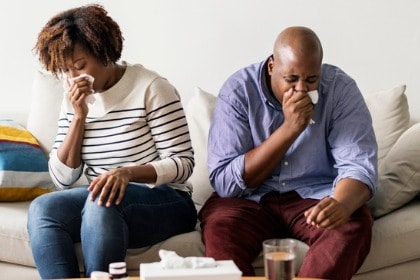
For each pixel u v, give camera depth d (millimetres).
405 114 2873
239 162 2449
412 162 2539
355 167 2371
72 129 2523
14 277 2562
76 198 2424
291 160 2516
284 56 2328
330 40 3191
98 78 2494
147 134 2564
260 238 2426
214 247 2266
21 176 2836
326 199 2160
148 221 2430
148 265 1719
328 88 2488
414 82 3145
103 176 2365
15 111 3385
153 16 3320
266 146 2395
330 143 2492
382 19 3141
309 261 2176
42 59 2514
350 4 3156
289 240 1640
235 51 3273
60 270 2264
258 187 2553
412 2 3109
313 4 3186
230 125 2521
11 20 3408
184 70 3324
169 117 2543
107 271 2244
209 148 2570
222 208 2469
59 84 3129
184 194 2627
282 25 3221
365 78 3184
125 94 2551
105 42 2477
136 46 3352
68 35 2439
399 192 2527
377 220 2516
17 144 2920
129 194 2404
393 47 3146
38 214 2346
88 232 2270
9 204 2795
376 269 2445
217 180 2518
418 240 2418
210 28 3279
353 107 2480
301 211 2467
